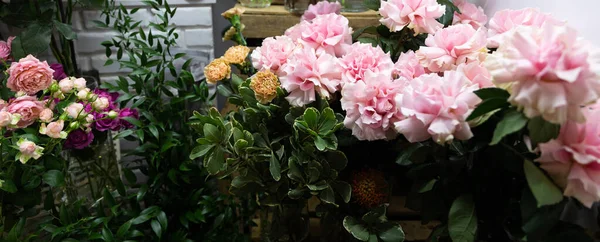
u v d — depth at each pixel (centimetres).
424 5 91
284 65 91
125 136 122
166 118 128
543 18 84
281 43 94
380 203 92
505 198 75
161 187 132
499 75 59
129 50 132
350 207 94
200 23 160
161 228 116
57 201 123
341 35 94
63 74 128
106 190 118
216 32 176
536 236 63
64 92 106
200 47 164
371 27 107
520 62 56
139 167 138
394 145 93
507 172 74
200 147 84
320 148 80
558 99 54
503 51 61
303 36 95
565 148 59
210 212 127
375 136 81
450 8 105
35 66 103
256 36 134
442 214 82
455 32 87
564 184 61
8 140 102
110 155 131
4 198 104
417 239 109
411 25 92
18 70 102
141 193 122
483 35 86
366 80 82
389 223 86
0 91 112
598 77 54
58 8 134
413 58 90
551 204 59
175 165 126
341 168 88
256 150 88
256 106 93
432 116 68
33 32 120
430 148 78
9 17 122
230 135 84
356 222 88
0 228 102
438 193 80
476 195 76
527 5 104
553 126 58
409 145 86
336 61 88
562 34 56
